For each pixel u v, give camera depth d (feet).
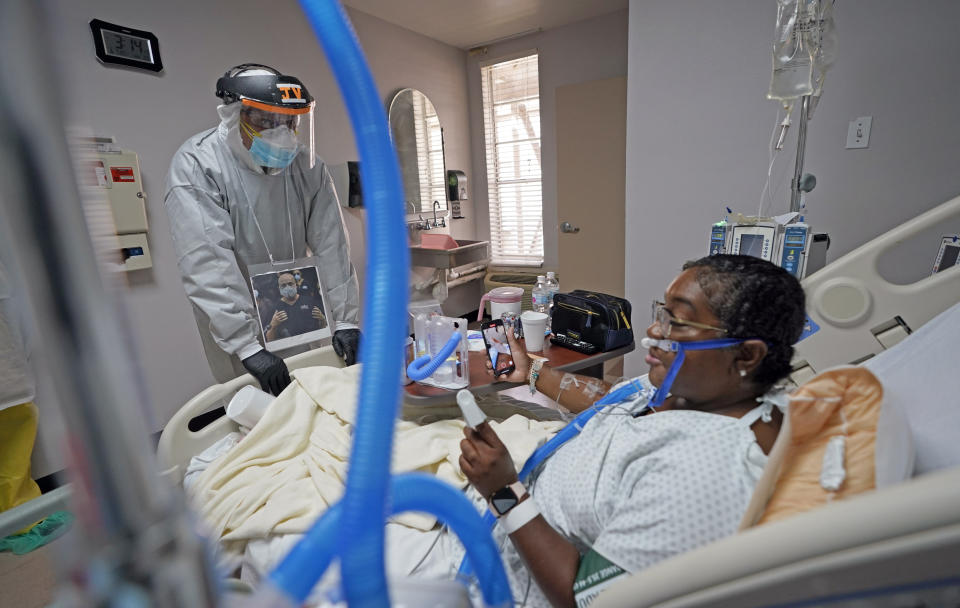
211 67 8.41
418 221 13.04
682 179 7.41
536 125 13.48
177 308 8.32
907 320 4.13
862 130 6.08
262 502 3.58
